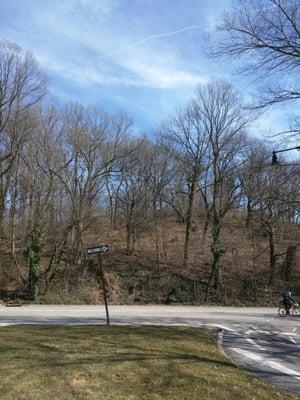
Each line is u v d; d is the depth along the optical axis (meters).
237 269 44.94
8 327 15.95
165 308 34.12
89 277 41.22
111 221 54.06
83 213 43.84
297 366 12.63
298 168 18.39
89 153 44.16
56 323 20.28
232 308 36.22
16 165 43.84
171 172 52.62
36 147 42.69
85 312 29.55
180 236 51.97
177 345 12.52
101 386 7.56
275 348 16.19
